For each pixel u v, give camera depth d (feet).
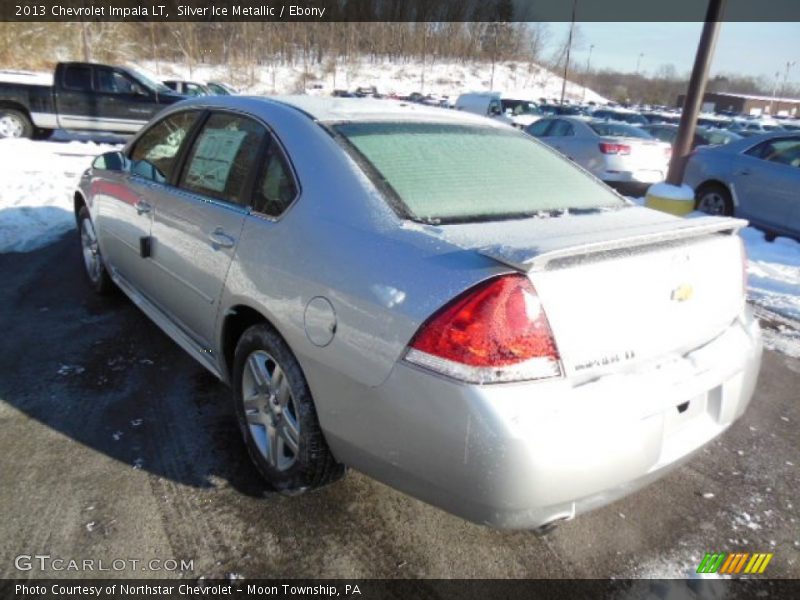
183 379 11.10
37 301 14.44
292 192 7.95
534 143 10.18
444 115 9.95
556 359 5.80
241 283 8.13
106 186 13.14
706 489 8.87
